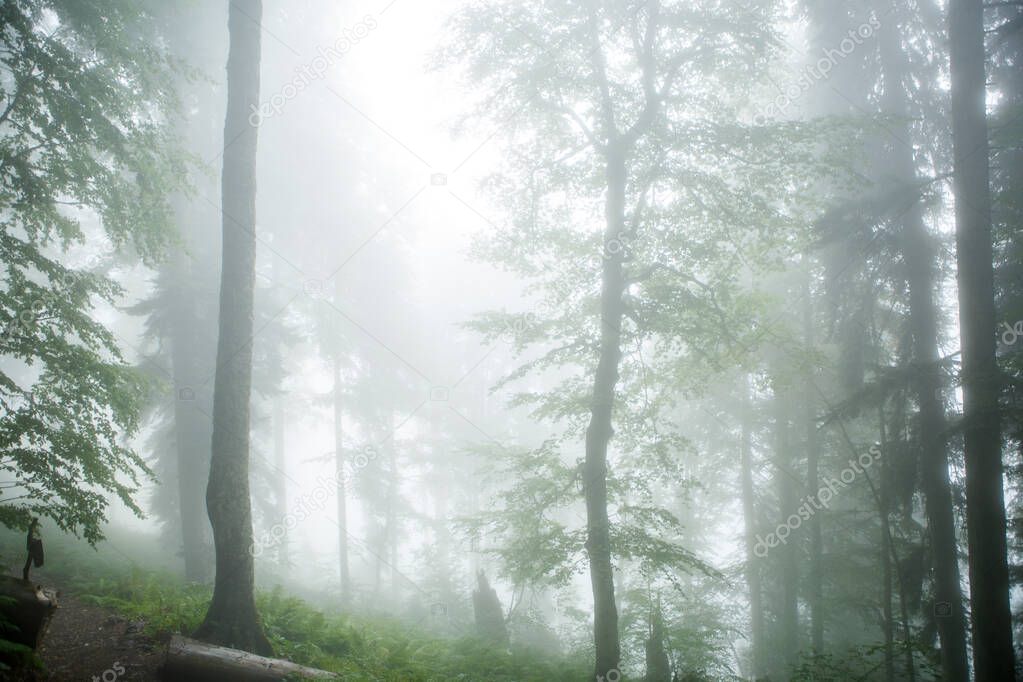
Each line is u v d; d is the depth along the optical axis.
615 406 11.73
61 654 8.15
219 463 9.62
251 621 9.20
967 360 10.46
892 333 15.02
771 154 10.54
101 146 11.04
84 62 10.98
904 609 12.62
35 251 9.84
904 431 12.62
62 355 9.37
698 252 10.83
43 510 8.49
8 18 9.92
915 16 13.84
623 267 11.52
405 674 9.11
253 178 10.66
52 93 10.32
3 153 9.94
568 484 11.36
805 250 12.25
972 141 10.69
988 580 9.88
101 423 9.77
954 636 12.39
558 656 14.13
